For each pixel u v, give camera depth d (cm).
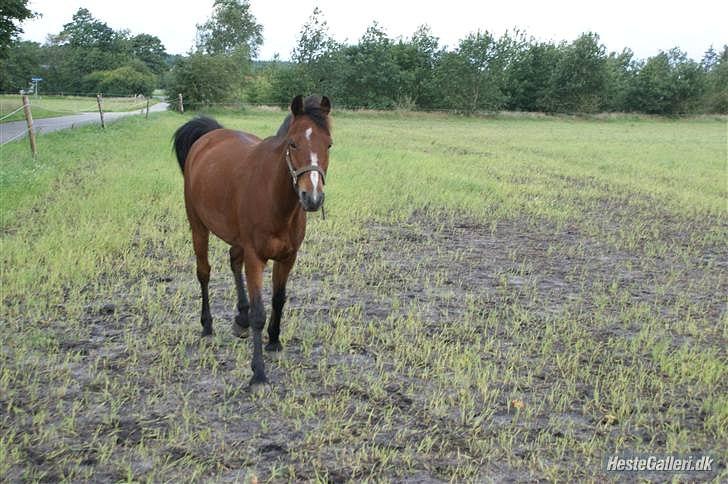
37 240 841
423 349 587
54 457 396
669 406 507
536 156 2388
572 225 1222
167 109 4397
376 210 1204
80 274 726
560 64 5925
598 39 5888
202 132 685
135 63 9519
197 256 609
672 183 1862
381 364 551
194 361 547
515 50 6116
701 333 674
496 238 1082
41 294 676
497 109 5794
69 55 9256
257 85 5572
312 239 975
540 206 1358
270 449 417
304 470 394
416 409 477
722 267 976
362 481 385
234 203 529
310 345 584
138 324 611
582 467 415
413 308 704
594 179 1850
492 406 488
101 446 409
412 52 5728
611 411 489
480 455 421
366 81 5469
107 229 900
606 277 885
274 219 488
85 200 1058
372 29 5538
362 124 3988
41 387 486
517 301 755
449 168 1772
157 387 493
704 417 492
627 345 634
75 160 1526
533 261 946
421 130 3653
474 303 740
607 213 1366
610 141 3312
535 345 622
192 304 684
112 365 528
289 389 500
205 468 392
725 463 427
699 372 566
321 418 459
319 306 699
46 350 552
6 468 378
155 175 1338
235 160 549
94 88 8662
